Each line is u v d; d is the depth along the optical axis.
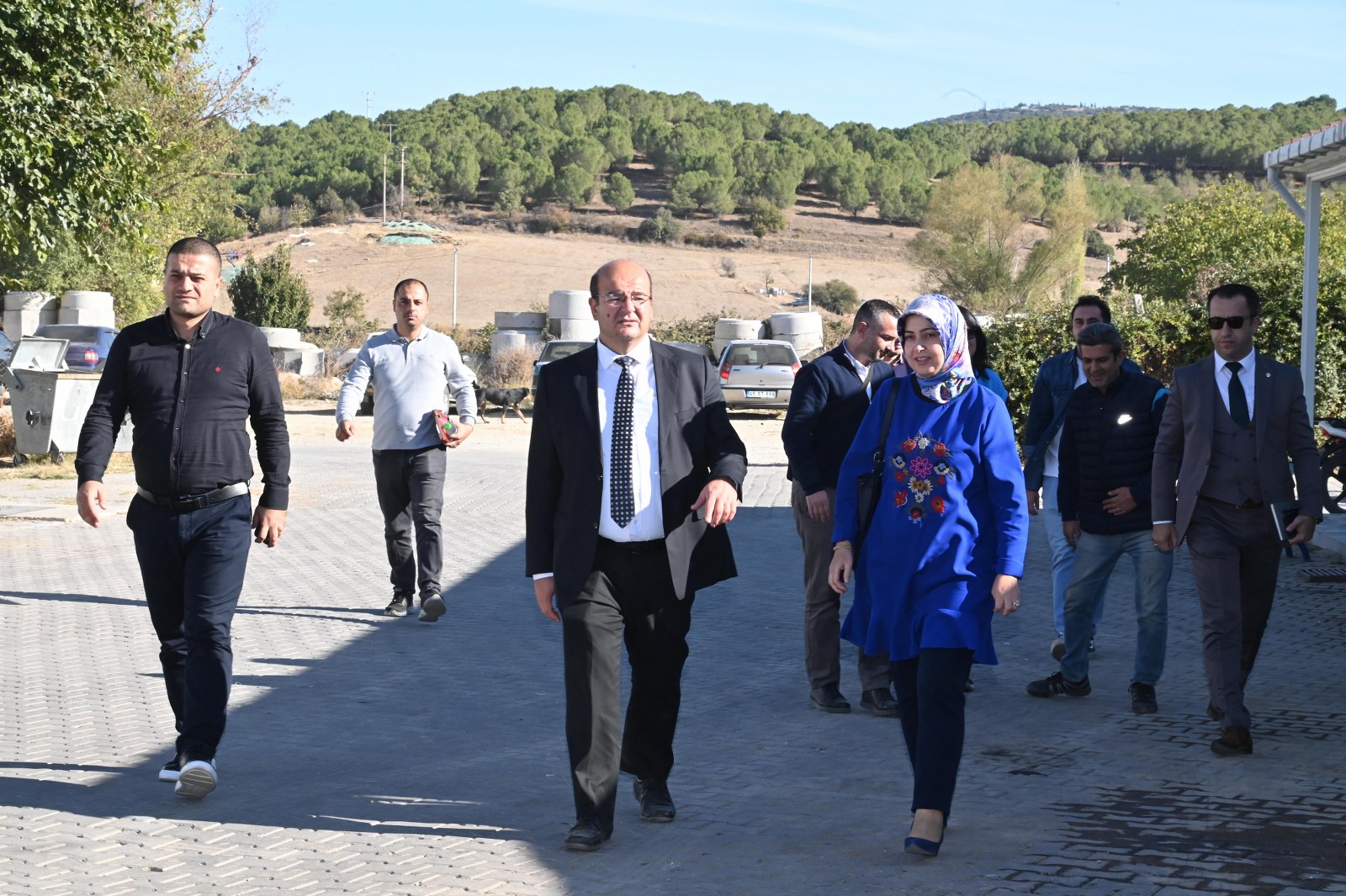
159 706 6.71
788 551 11.93
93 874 4.35
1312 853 4.51
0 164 13.60
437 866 4.45
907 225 180.12
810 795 5.29
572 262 130.50
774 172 182.12
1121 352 6.82
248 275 55.59
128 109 15.58
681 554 4.77
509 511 14.70
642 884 4.28
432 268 122.88
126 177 15.30
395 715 6.62
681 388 4.85
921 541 4.64
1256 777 5.47
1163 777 5.49
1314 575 10.52
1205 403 5.95
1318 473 5.94
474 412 9.07
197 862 4.48
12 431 19.25
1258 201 57.84
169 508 5.30
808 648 6.77
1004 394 7.46
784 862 4.48
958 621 4.54
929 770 4.50
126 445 19.16
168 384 5.31
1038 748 5.96
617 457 4.75
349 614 9.14
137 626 8.60
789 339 41.66
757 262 143.12
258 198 175.62
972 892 4.17
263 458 5.54
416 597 9.67
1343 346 15.60
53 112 14.23
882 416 4.84
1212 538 5.93
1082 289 72.56
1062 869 4.37
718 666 7.71
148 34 15.27
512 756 5.91
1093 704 6.81
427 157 182.75
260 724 6.42
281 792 5.32
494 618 9.09
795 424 6.62
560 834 4.80
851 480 4.86
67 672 7.39
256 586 10.19
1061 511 6.94
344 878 4.32
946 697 4.54
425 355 8.95
